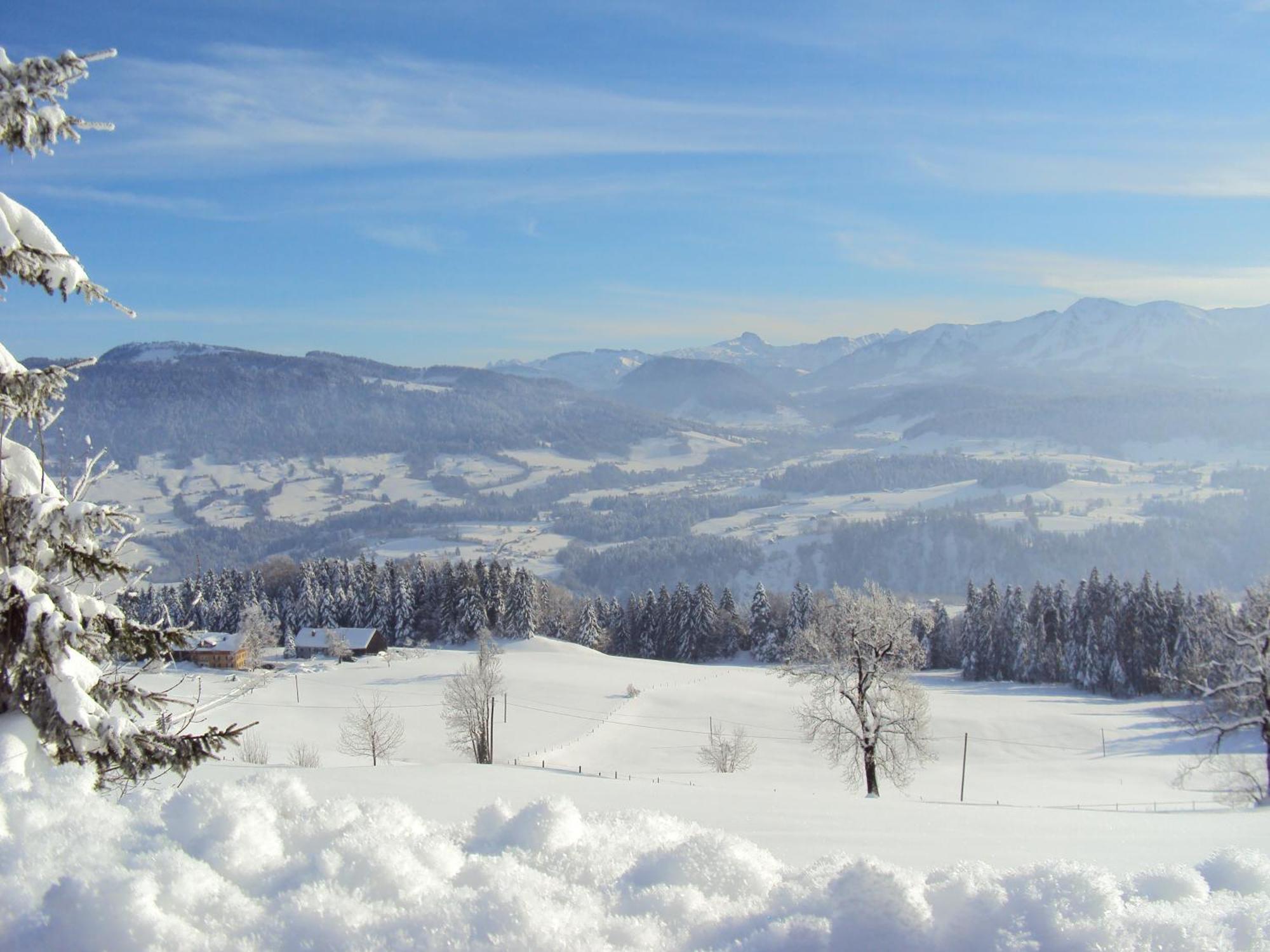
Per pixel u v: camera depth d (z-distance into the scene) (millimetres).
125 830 3627
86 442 7020
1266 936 2578
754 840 11648
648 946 2873
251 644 73375
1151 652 72812
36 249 6809
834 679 31797
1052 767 47500
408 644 94500
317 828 3773
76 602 6508
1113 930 2549
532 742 51344
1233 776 34500
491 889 3150
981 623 85188
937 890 2967
